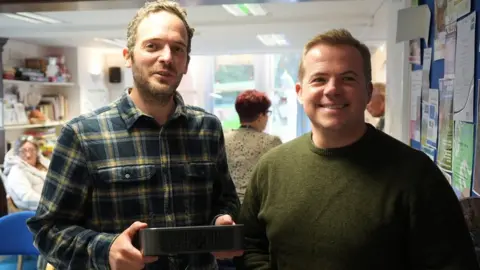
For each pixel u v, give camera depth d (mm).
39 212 1124
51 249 1092
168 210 1169
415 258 932
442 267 891
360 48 1004
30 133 5305
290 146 1109
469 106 1354
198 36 4895
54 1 1966
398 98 2537
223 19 3900
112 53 6719
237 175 2449
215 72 7578
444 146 1625
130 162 1151
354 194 962
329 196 983
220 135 1329
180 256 1191
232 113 7617
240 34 4754
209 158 1266
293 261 1004
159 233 930
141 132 1178
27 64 5340
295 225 1001
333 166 1002
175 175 1193
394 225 922
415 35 1903
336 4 3299
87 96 6207
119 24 4148
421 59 1976
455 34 1486
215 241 947
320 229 971
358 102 986
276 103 7418
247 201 1157
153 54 1099
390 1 2775
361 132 1017
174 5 1169
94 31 4445
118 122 1179
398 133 2535
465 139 1392
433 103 1783
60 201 1110
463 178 1414
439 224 904
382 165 968
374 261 927
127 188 1142
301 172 1037
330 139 1019
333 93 968
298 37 5027
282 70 7340
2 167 4445
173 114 1213
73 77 5996
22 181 3533
